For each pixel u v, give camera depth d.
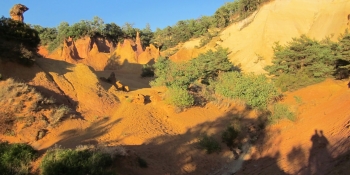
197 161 15.21
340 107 18.16
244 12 88.81
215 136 18.00
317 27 54.53
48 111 18.53
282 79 31.12
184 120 20.11
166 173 13.35
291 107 21.95
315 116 19.05
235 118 20.75
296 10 61.06
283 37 57.03
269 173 13.04
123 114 20.33
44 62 24.16
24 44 24.09
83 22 99.75
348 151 11.53
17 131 16.62
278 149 15.63
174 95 21.22
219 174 14.30
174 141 16.94
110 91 25.20
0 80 18.70
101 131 17.88
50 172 10.09
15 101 17.66
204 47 76.12
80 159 10.83
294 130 17.67
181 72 34.09
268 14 61.50
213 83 28.33
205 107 22.83
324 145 13.55
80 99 22.11
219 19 98.31
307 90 28.06
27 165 10.85
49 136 17.05
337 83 28.52
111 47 96.31
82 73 24.92
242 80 25.59
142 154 14.41
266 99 23.08
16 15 26.97
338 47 30.27
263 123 20.14
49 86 21.22
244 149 16.97
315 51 31.81
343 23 49.28
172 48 101.31
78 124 18.83
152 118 19.84
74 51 70.00
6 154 10.88
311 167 11.98
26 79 20.50
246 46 63.44
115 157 11.86
